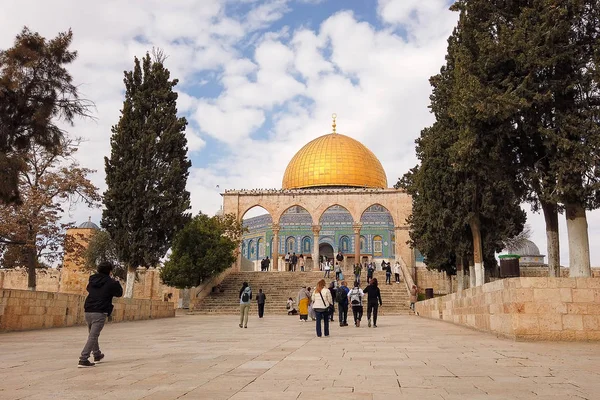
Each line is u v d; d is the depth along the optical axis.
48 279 47.28
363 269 49.22
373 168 63.56
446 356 9.80
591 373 7.57
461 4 16.33
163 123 31.09
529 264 55.16
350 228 66.12
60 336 16.08
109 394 6.15
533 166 15.27
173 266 36.50
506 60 14.60
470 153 15.54
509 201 22.59
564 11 13.39
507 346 11.62
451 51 22.36
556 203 14.67
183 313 35.66
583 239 14.17
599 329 12.46
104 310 9.09
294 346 12.05
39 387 6.66
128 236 29.36
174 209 29.94
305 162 63.38
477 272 22.83
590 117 13.77
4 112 19.14
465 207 23.31
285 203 49.31
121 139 30.36
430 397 5.80
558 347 11.34
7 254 35.66
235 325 22.02
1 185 18.16
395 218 47.06
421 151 27.50
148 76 31.64
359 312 20.09
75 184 32.12
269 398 5.79
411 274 45.16
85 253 41.94
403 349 11.20
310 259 65.62
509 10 15.58
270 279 41.97
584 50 14.30
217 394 6.05
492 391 6.16
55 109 19.91
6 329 17.73
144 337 15.46
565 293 12.73
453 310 21.20
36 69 19.58
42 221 31.25
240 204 49.75
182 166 31.70
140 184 29.66
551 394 5.96
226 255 37.81
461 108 15.07
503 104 13.77
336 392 6.12
